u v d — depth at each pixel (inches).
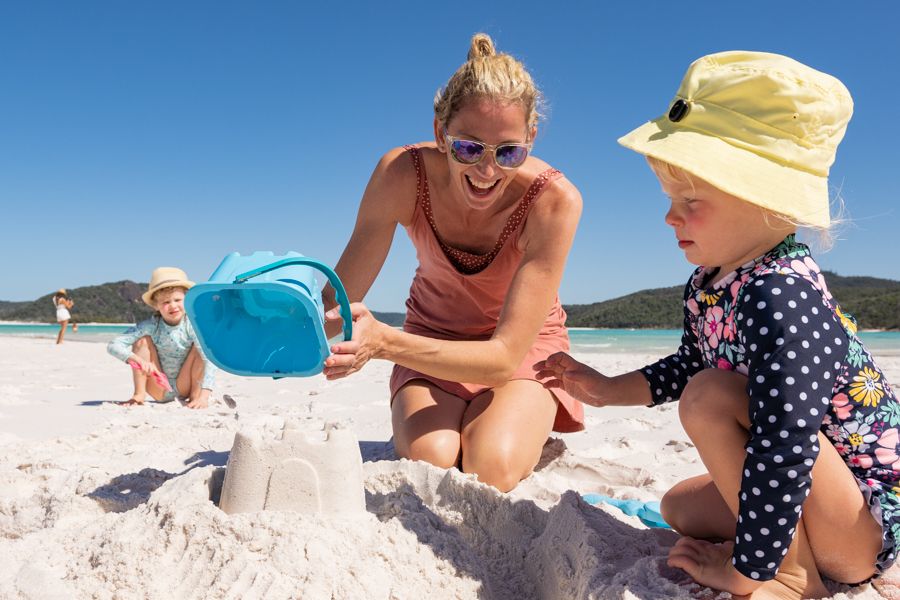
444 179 114.5
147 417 179.8
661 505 84.9
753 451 64.0
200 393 208.8
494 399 117.5
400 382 123.7
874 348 623.5
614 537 78.0
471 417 115.0
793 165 69.4
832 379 65.0
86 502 95.1
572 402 127.9
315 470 76.3
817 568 70.6
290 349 79.1
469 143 98.1
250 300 77.4
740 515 65.4
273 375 79.7
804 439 62.3
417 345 92.5
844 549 67.8
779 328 64.9
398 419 116.3
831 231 72.7
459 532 84.6
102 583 66.1
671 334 1214.3
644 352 589.0
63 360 419.8
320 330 74.5
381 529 75.4
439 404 116.9
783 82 69.1
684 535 82.3
